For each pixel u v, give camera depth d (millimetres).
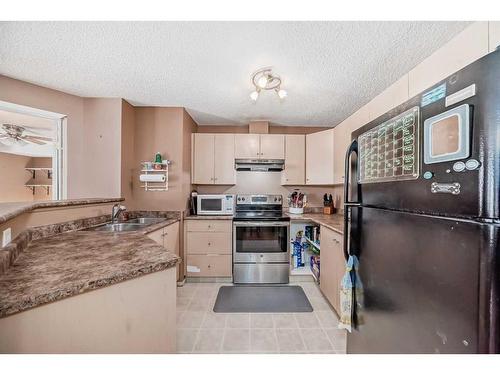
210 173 3086
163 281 1040
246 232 2709
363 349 1042
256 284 2680
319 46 1490
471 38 1011
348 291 1155
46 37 1402
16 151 2158
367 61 1662
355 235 1133
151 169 2646
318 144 2965
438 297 645
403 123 807
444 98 638
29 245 1252
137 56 1623
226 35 1391
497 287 519
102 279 818
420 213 721
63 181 2277
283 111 2795
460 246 586
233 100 2469
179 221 2666
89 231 1788
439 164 651
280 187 3422
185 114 2803
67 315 763
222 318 1978
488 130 532
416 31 1332
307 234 2992
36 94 2084
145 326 971
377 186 967
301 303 2236
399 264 812
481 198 539
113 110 2395
